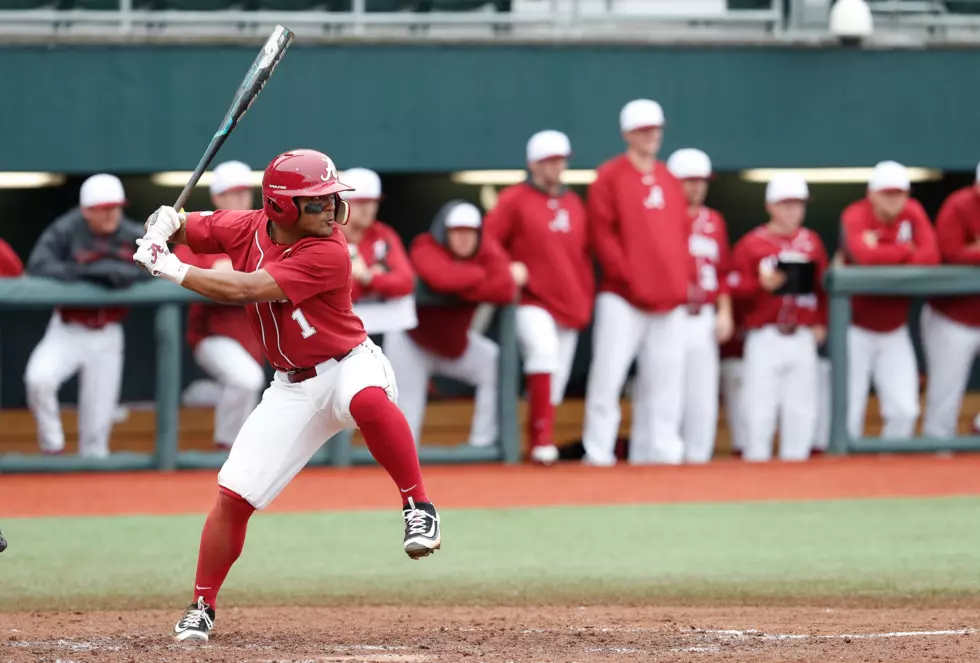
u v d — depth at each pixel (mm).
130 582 20953
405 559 22984
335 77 39625
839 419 36312
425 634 17000
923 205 45250
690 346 36000
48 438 34469
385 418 15836
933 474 32969
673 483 31688
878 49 41219
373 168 39844
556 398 35688
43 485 31594
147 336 42281
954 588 20297
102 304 33562
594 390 35469
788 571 21781
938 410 38000
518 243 34969
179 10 39812
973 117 41625
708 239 36094
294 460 16094
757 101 40938
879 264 36156
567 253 34906
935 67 41438
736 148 40906
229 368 34312
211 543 16188
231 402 34625
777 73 40938
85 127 39031
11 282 33125
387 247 33719
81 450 34750
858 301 37062
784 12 41938
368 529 25969
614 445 38031
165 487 31297
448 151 40062
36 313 41375
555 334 34938
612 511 28141
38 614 18703
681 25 41750
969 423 43562
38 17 39344
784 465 34438
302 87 39531
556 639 16594
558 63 40312
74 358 34156
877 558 22906
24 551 23703
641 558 23031
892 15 42125
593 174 42625
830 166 41281
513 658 15273
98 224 33219
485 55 40031
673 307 34812
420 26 40656
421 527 15953
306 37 39531
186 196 16297
